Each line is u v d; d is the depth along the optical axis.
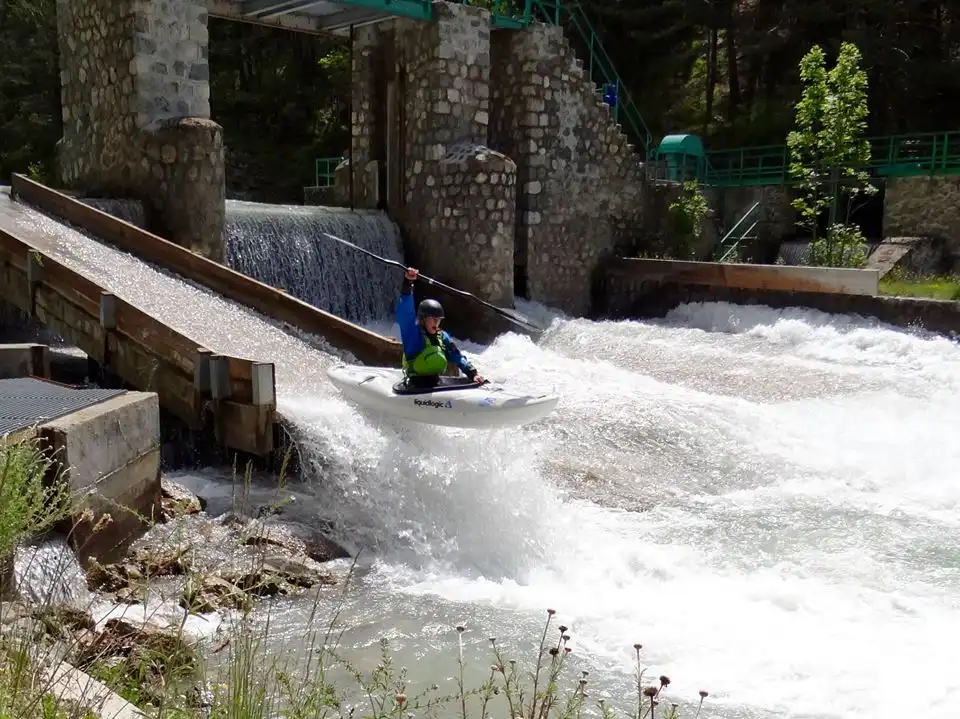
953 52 29.31
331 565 7.38
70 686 3.50
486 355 15.71
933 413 11.95
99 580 5.88
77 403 6.76
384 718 4.19
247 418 8.90
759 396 13.12
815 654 5.89
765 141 31.30
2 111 34.09
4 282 11.55
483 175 17.27
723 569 7.57
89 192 16.27
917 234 21.81
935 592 7.01
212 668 4.54
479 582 7.18
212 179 14.60
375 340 11.42
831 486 9.85
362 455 8.70
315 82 37.06
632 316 20.05
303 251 16.83
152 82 14.91
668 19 33.72
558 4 20.22
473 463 8.77
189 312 11.75
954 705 5.18
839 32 30.41
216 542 7.11
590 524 8.58
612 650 5.94
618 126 21.02
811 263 19.94
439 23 17.52
